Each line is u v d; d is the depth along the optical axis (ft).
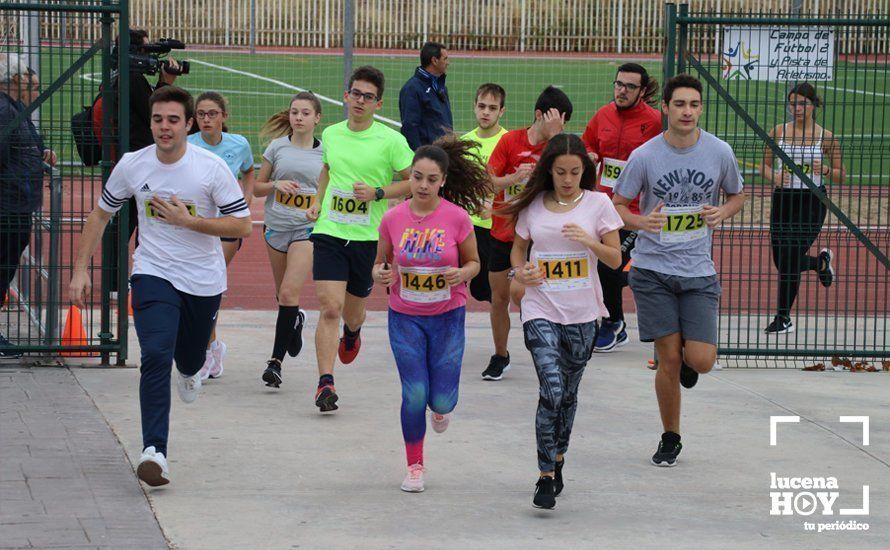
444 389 25.94
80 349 35.73
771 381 36.91
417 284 25.62
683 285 27.14
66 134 40.91
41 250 36.65
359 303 32.78
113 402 31.81
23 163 35.65
